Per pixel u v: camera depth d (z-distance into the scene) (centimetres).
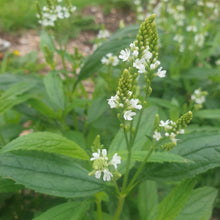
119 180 28
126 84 18
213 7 57
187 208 25
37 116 36
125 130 20
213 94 46
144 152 21
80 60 36
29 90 36
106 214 26
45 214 20
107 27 89
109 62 30
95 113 33
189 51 48
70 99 36
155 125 20
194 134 23
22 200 31
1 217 30
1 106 30
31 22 83
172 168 22
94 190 21
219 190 36
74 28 78
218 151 21
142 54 19
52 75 33
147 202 27
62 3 36
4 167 20
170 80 43
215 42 50
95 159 19
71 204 21
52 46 36
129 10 98
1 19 80
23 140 19
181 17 52
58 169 21
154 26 19
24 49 73
